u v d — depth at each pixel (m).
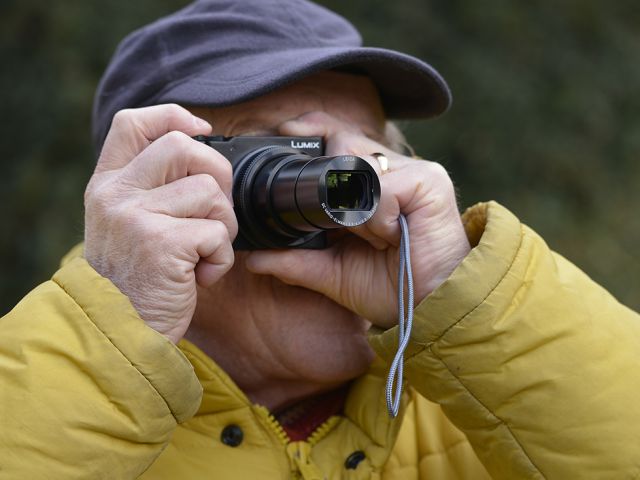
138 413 1.43
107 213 1.51
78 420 1.41
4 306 5.54
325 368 1.79
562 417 1.58
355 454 1.75
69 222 5.51
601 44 7.07
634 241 6.54
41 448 1.40
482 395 1.59
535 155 6.49
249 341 1.79
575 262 6.29
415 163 1.68
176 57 1.86
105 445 1.42
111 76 1.96
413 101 2.05
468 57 6.60
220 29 1.88
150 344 1.44
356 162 1.46
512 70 6.70
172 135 1.53
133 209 1.50
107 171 1.57
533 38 6.84
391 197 1.62
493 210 1.68
